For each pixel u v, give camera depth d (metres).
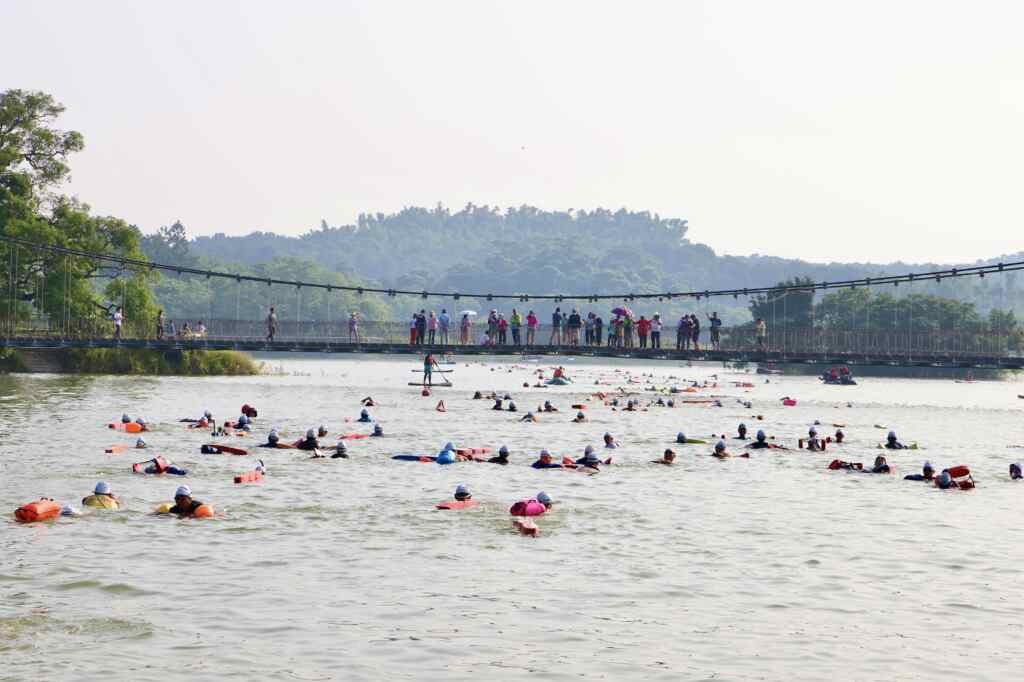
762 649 23.75
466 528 36.75
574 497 43.91
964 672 22.34
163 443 59.38
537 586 28.89
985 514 41.19
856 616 26.47
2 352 139.12
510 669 22.19
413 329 122.44
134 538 34.00
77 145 156.12
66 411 78.88
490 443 63.88
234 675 21.56
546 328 128.25
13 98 153.38
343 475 48.81
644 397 115.81
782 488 47.41
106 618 25.28
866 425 83.69
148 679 21.25
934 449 65.50
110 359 143.88
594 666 22.45
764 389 146.75
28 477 46.19
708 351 114.56
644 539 35.50
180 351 148.88
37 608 26.03
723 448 58.84
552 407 90.56
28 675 21.41
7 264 143.50
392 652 23.19
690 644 24.05
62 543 33.06
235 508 39.69
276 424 73.56
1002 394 147.25
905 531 37.50
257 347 122.88
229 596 27.38
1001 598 28.27
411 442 63.62
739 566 31.70
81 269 150.00
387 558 31.94
